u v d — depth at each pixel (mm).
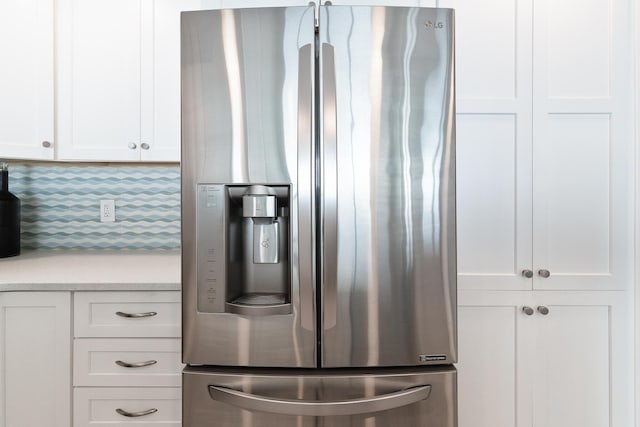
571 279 1493
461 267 1505
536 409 1500
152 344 1374
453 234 1146
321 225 1132
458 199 1506
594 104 1498
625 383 1491
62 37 1682
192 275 1154
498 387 1503
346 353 1132
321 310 1135
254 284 1271
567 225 1505
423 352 1144
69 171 1988
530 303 1500
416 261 1139
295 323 1132
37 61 1647
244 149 1137
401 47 1138
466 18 1507
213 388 1135
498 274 1498
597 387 1498
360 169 1131
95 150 1694
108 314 1376
